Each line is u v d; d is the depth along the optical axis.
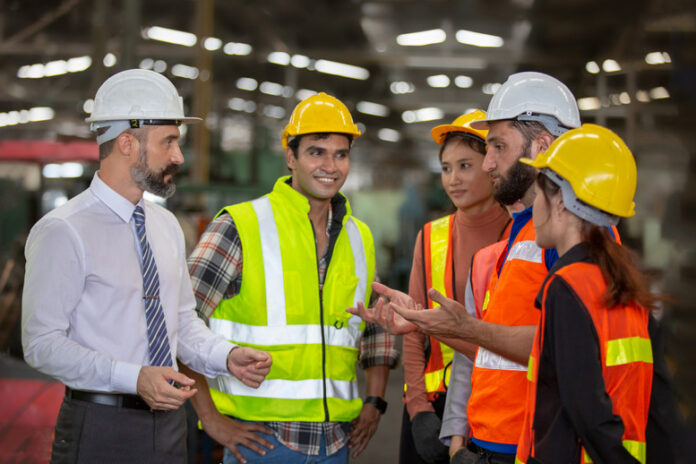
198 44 15.98
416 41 23.19
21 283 5.45
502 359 1.93
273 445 2.31
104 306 2.01
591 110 22.14
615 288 1.59
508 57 23.45
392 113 31.70
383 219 22.12
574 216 1.69
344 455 2.43
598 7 17.86
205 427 2.31
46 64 20.41
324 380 2.37
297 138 2.40
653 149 13.34
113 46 14.35
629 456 1.52
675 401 1.77
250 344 2.35
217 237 2.36
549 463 1.56
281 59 23.64
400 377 7.27
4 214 7.28
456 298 2.63
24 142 7.04
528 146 2.00
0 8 17.33
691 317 6.49
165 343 2.10
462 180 2.57
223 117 23.80
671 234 10.17
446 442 2.26
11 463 3.32
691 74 12.58
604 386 1.54
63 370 1.92
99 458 1.99
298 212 2.41
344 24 21.80
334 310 2.42
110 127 2.06
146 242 2.10
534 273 1.90
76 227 1.99
